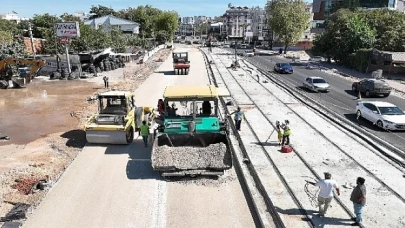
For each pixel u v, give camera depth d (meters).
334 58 60.00
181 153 14.55
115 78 40.41
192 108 15.72
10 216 10.75
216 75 43.53
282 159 15.82
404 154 16.78
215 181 13.62
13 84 33.88
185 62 44.12
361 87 32.69
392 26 53.09
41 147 17.14
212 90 16.28
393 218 10.92
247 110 25.36
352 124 22.28
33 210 11.37
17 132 19.81
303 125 21.53
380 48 51.78
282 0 83.06
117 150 16.83
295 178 13.77
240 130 20.27
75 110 24.95
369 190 12.80
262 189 12.96
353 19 56.25
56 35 39.53
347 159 15.94
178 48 102.44
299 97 30.70
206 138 15.48
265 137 19.03
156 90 32.53
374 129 21.50
